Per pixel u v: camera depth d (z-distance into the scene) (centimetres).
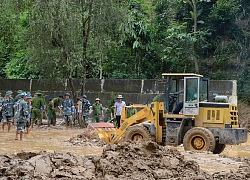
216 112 1329
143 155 816
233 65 2928
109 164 743
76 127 2225
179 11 3170
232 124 1326
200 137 1298
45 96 2908
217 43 3041
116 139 1434
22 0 2278
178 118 1365
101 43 2327
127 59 3088
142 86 2725
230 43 3016
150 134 1367
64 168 739
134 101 2705
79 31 2277
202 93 1389
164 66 3028
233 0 2986
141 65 3053
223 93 2475
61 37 2258
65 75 2392
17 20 2459
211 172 845
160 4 3183
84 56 2362
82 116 2230
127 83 2770
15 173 713
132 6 3234
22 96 1513
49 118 2264
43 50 2266
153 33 3019
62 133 1875
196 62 2850
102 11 2283
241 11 3080
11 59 3462
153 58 3072
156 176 730
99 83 2839
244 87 2708
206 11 3072
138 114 1425
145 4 3250
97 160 772
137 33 2961
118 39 2512
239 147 1580
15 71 3353
